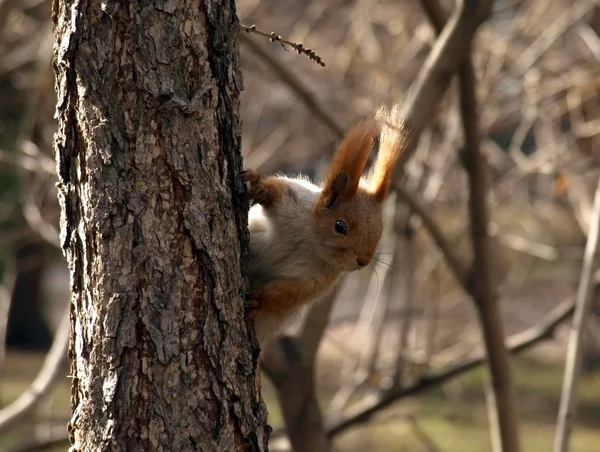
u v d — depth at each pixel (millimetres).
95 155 5281
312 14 15344
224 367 5512
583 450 19812
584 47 15055
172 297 5352
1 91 17047
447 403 21250
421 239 16125
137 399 5285
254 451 5656
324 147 15117
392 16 15320
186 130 5383
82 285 5402
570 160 14141
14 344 28953
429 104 9391
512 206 17359
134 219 5293
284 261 7125
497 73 14359
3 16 11008
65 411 14953
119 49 5266
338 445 18203
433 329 13102
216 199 5516
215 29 5523
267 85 15359
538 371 24250
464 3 9422
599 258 10172
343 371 15344
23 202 14297
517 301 17234
